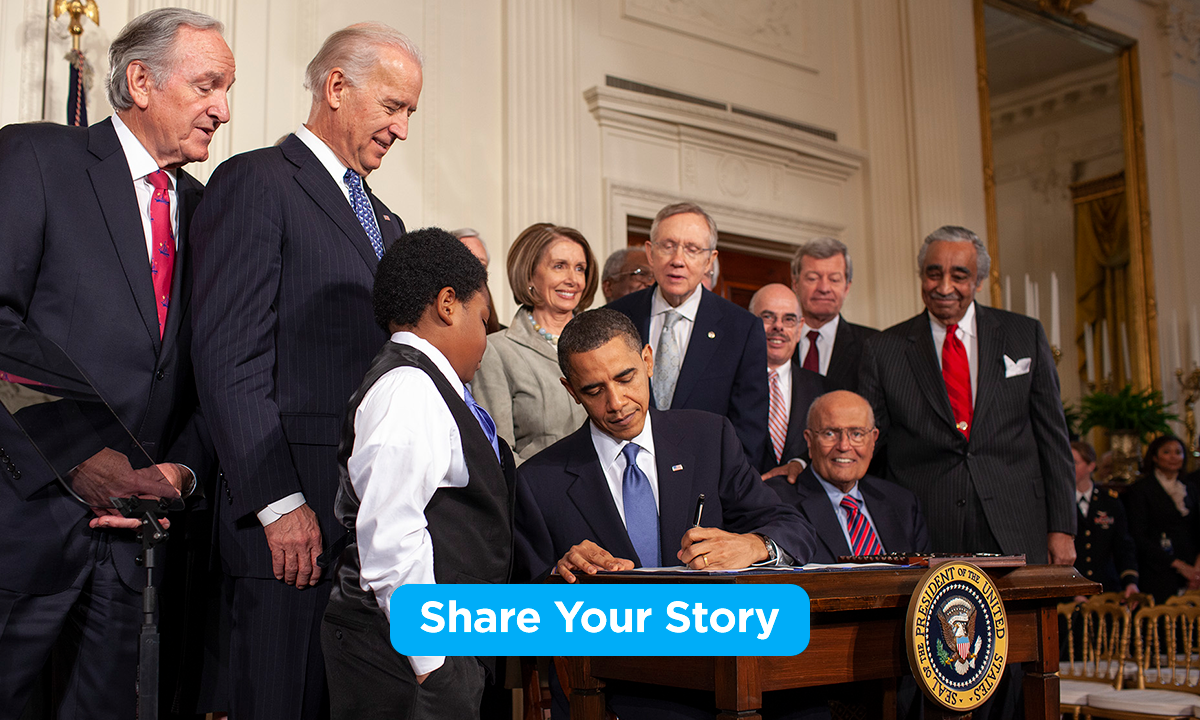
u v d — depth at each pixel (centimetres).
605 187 559
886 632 169
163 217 201
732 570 162
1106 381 788
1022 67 777
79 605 185
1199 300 843
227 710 204
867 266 677
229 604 193
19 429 172
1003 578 186
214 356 181
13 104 381
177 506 174
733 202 610
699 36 617
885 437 330
